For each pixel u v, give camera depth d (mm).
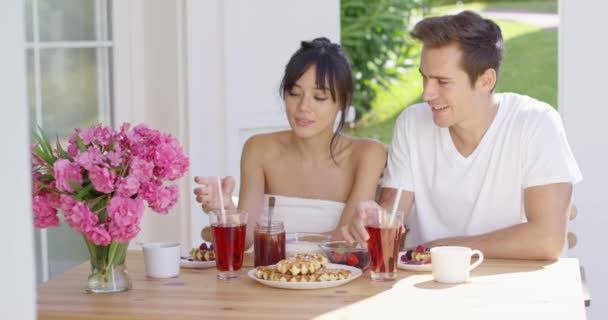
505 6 9008
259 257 2170
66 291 1996
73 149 1954
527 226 2324
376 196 3184
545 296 1867
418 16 8227
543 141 2438
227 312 1781
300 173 2684
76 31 3439
